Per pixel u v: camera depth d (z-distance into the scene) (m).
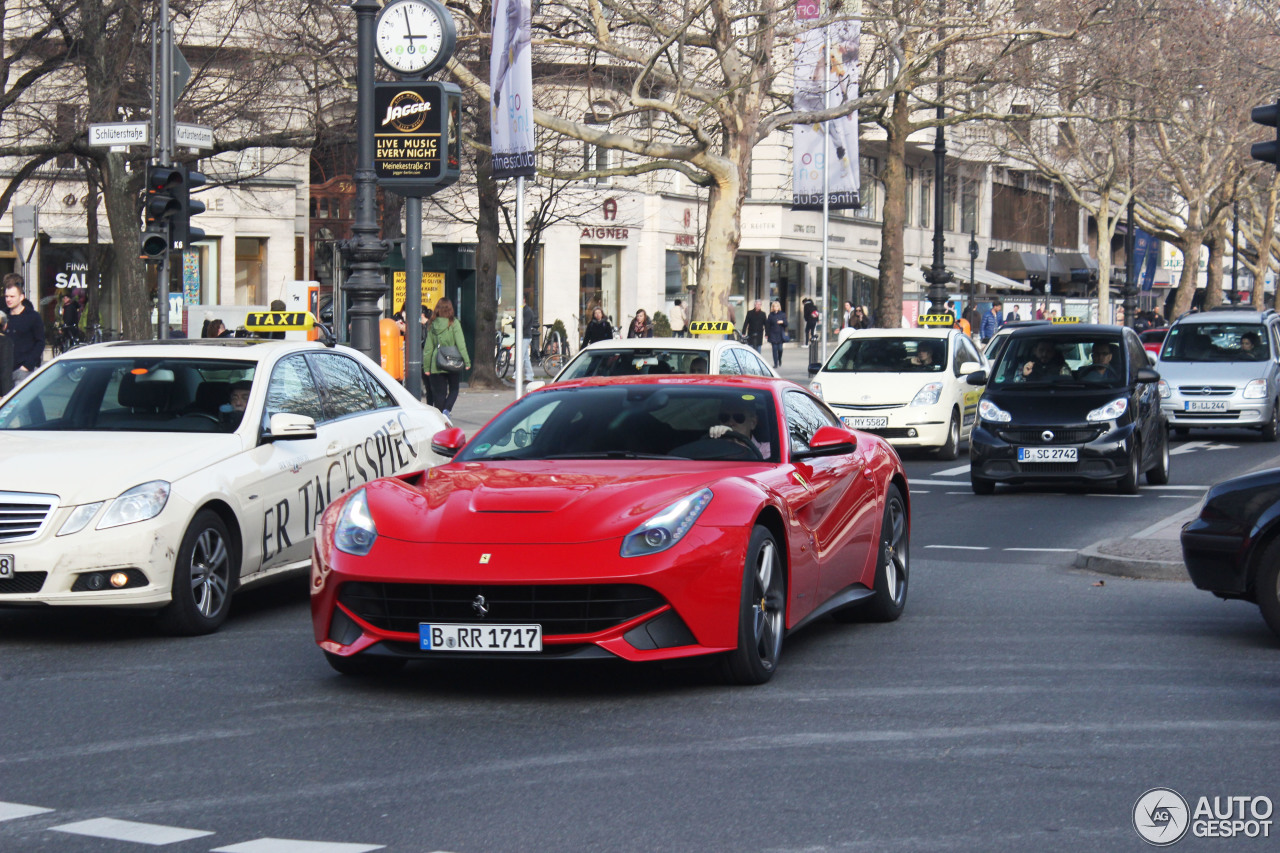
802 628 12.25
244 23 43.28
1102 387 23.50
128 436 12.34
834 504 11.22
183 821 6.94
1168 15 44.06
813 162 39.16
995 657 10.92
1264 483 11.45
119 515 11.20
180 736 8.59
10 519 11.12
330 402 13.91
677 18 35.50
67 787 7.54
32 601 11.02
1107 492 24.08
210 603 11.95
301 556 13.15
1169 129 74.81
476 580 8.91
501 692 9.72
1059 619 12.67
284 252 61.03
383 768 7.85
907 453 31.34
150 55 35.78
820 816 6.95
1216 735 8.53
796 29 34.66
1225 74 51.25
